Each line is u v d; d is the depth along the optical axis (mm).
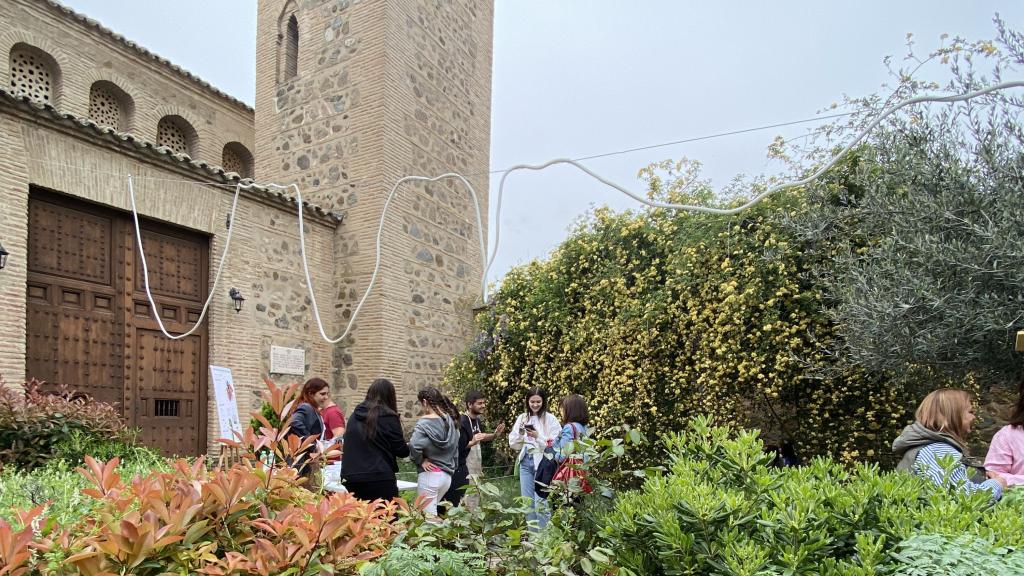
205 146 12039
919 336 4016
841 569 1797
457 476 5219
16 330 5484
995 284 3832
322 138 9594
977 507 2188
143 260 6293
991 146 4012
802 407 6113
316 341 8797
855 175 5477
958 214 4070
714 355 5941
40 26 9078
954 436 3016
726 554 1842
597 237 7684
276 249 8352
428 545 2119
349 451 4223
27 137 5781
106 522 1854
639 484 4820
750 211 6031
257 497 2168
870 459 5691
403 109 9469
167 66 11070
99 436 4758
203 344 7469
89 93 9891
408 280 9352
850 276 4684
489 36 12227
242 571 1861
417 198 9680
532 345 7781
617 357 6590
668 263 6770
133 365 6688
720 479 2287
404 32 9570
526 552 1987
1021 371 4176
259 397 7840
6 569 1586
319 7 9836
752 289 5570
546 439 4766
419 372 9406
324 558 1972
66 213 6230
